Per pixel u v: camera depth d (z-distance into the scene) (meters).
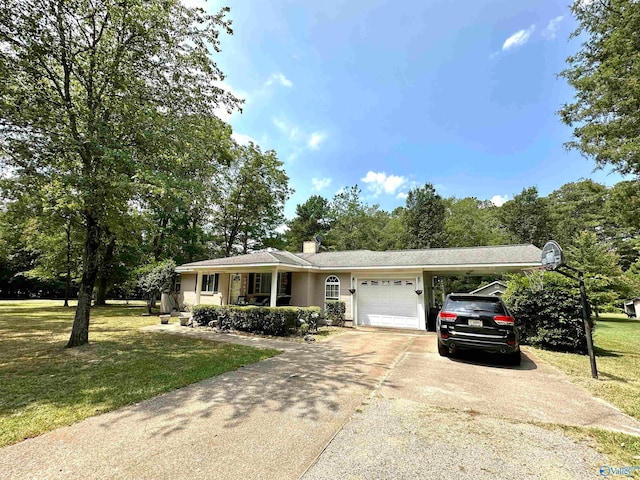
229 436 3.31
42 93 7.78
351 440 3.23
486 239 31.33
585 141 10.15
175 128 8.83
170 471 2.65
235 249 28.66
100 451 2.99
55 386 4.99
